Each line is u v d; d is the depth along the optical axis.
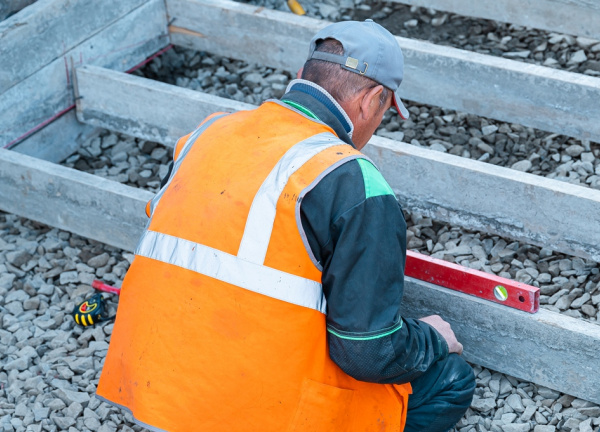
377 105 2.13
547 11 4.00
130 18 4.24
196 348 1.99
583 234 2.96
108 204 3.38
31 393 2.90
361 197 1.90
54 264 3.51
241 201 1.97
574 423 2.62
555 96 3.47
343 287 1.94
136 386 2.05
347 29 2.08
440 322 2.47
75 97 4.05
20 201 3.64
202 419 2.02
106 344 3.10
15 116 3.81
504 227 3.14
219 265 1.98
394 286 1.99
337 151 1.96
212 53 4.49
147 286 2.07
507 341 2.73
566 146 3.81
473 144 3.89
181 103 3.70
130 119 3.94
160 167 4.03
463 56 3.63
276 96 4.36
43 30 3.79
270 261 1.95
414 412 2.41
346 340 1.96
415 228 3.49
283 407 2.02
